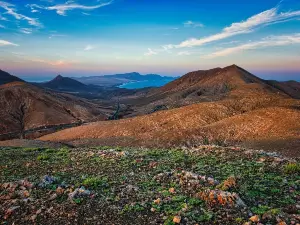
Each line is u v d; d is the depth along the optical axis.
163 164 17.47
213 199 10.66
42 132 161.25
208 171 15.41
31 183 13.41
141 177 14.60
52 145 52.56
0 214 10.60
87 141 83.94
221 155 19.34
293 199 10.95
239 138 60.12
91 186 13.19
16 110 194.12
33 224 9.79
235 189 12.02
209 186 12.39
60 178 14.88
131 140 73.88
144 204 10.83
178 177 13.97
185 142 63.62
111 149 25.80
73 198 11.45
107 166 17.39
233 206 10.16
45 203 11.25
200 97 183.12
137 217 9.91
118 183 13.71
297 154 39.25
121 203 11.09
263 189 11.96
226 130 65.75
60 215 10.27
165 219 9.58
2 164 20.08
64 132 104.94
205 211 9.95
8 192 12.66
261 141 53.69
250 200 10.88
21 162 20.48
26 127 175.38
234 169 15.56
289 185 12.52
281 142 48.56
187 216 9.66
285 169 15.05
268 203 10.62
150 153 21.56
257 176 14.04
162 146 63.81
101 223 9.63
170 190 12.06
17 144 51.44
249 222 8.87
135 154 21.09
